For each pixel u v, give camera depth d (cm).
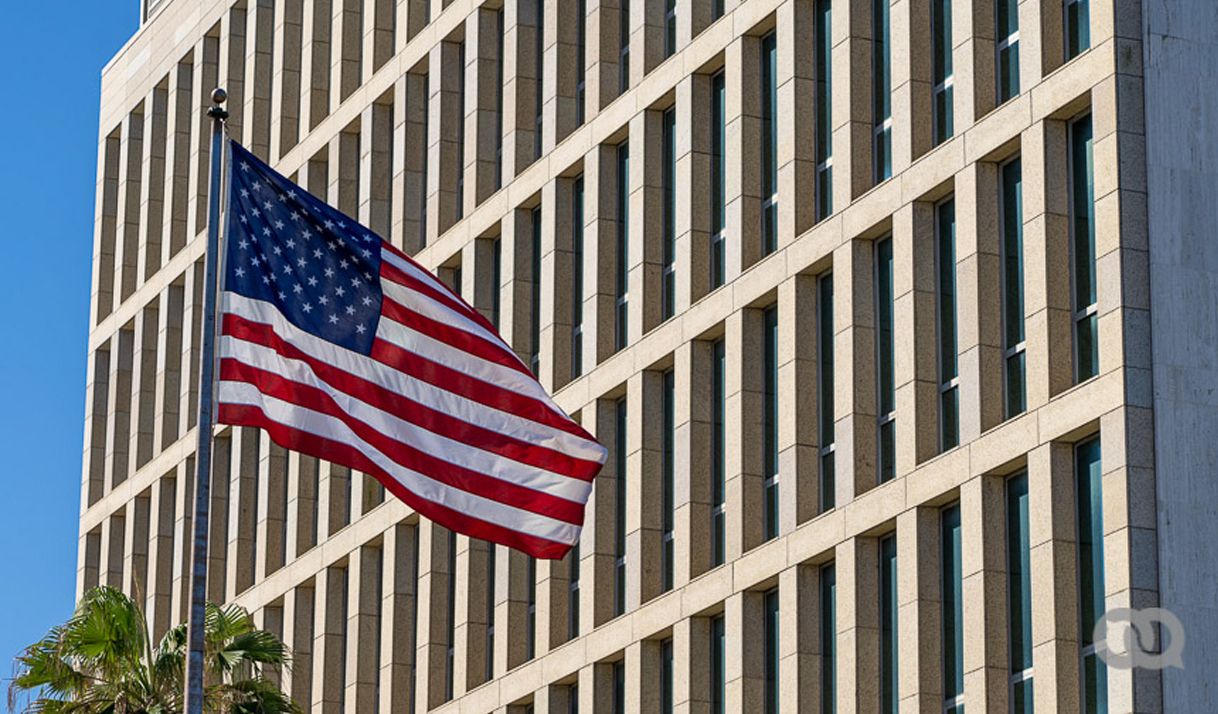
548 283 6881
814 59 6022
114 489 9319
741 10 6222
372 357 4031
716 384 6262
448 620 7212
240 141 8794
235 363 3922
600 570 6531
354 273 4056
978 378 5294
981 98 5412
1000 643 5184
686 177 6362
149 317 9294
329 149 8144
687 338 6272
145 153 9462
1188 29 5138
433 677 7138
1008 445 5181
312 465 8050
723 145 6359
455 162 7488
